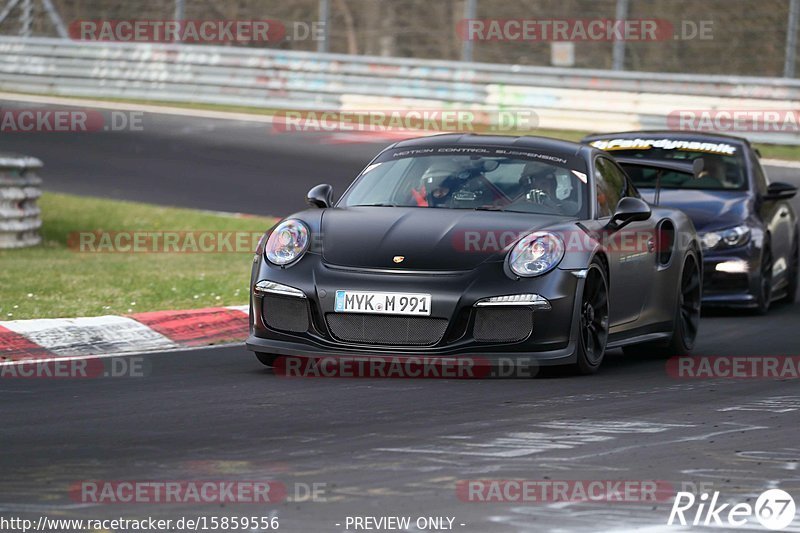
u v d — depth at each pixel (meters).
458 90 80.69
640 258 26.75
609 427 19.03
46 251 45.62
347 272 23.33
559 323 23.41
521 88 79.06
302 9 125.75
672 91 75.62
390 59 82.88
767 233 37.22
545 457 16.78
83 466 16.00
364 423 19.05
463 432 18.42
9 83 93.25
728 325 34.50
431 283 22.98
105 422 19.05
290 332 23.66
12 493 14.59
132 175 64.12
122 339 28.09
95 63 91.38
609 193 27.22
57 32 100.81
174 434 18.12
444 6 124.56
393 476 15.56
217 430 18.44
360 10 125.50
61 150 70.31
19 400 20.97
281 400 21.08
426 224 24.31
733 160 38.62
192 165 67.19
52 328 27.72
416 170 26.77
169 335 28.88
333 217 24.94
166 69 89.88
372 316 23.11
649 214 25.56
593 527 13.52
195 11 119.44
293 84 86.00
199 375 23.88
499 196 25.78
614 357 28.61
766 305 37.34
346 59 84.25
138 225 51.88
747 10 110.38
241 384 22.77
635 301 26.67
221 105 88.50
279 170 66.31
